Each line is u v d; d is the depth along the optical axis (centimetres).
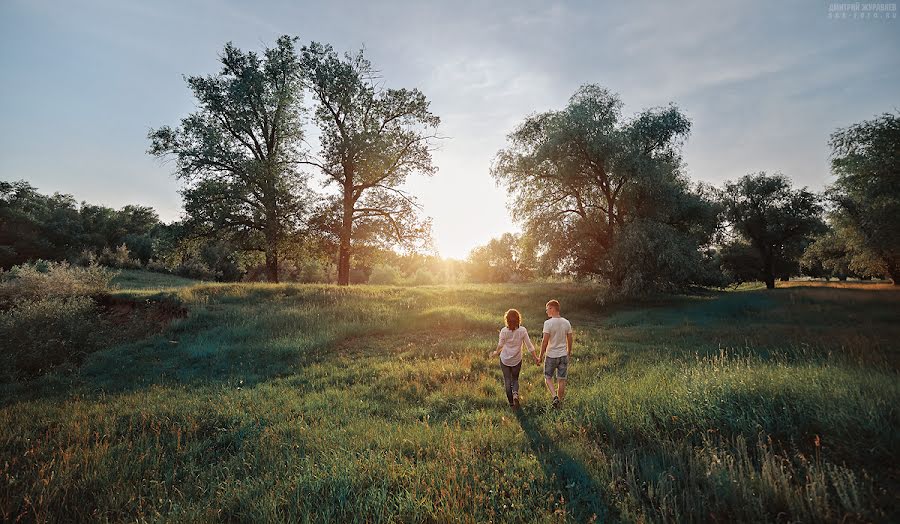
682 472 374
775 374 585
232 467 433
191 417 576
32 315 1035
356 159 2375
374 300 1748
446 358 955
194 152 2205
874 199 1978
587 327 1515
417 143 2647
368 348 1116
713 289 3441
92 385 816
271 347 1078
